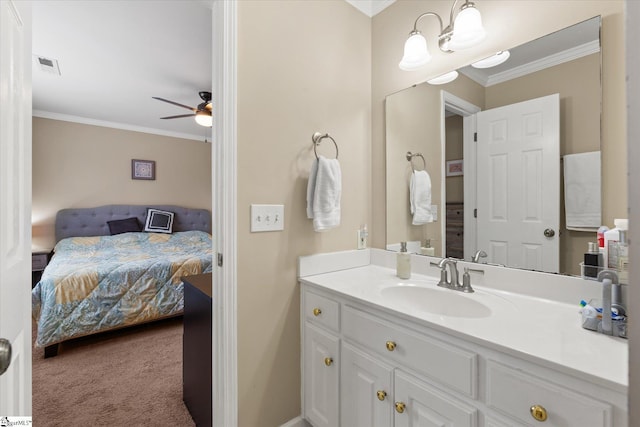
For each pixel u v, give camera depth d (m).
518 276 1.22
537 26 1.19
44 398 1.79
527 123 1.22
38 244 3.98
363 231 1.78
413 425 0.98
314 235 1.56
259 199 1.35
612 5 1.02
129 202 4.62
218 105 1.27
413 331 0.99
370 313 1.14
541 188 1.18
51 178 4.06
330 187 1.45
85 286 2.45
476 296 1.20
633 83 0.33
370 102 1.83
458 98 1.43
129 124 4.59
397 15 1.69
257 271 1.35
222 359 1.27
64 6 1.92
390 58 1.73
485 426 0.81
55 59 2.61
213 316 1.30
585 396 0.65
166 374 2.06
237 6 1.28
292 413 1.48
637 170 0.32
